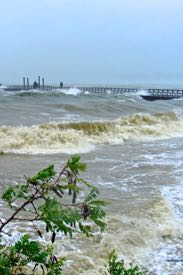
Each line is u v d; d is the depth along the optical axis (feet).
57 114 88.89
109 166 41.98
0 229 6.27
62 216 5.73
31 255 6.25
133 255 20.98
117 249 20.83
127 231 23.00
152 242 22.80
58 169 39.83
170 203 29.32
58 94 137.18
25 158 47.03
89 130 63.98
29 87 297.53
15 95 128.67
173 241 23.38
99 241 21.31
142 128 71.87
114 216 24.97
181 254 21.77
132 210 26.71
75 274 18.11
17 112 87.51
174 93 191.11
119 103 117.50
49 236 20.98
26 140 54.19
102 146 58.70
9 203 6.54
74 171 6.04
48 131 57.62
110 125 67.56
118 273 7.09
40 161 45.14
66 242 20.76
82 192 29.43
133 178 36.60
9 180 34.35
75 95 143.02
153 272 19.61
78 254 19.61
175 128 78.59
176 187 33.73
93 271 18.60
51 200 5.89
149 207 27.61
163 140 67.05
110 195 30.50
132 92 206.49
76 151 53.01
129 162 44.47
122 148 56.54
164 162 44.62
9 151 50.72
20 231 21.03
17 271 6.70
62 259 6.99
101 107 104.47
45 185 6.03
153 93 193.67
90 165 42.37
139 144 61.21
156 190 32.50
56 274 6.72
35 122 73.77
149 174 38.32
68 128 62.85
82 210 5.92
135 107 112.98
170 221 25.79
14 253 6.28
